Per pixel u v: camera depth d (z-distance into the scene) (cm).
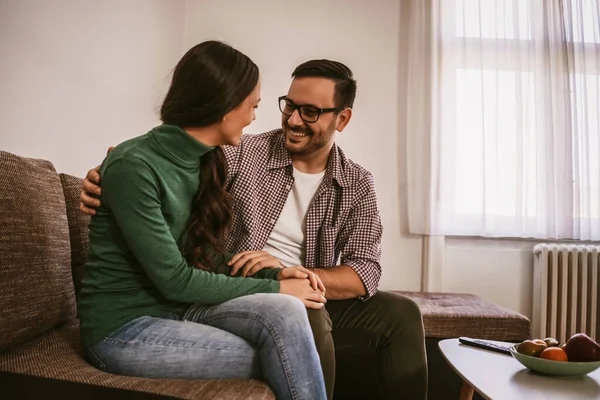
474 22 320
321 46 321
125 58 233
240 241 157
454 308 231
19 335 113
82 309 112
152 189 109
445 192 311
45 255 125
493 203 312
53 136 180
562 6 320
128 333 107
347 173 173
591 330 304
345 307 167
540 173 313
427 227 306
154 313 115
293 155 166
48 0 171
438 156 310
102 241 113
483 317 216
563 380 128
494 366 140
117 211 108
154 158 113
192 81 115
